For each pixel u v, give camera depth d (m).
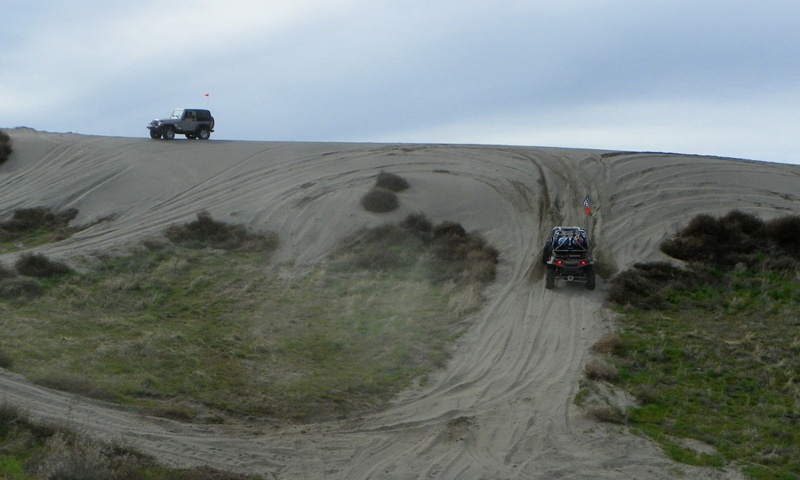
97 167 41.12
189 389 17.45
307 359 20.69
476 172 37.88
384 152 42.12
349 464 14.30
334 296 26.22
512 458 15.00
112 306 24.59
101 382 17.06
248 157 42.19
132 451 13.29
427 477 13.90
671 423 17.00
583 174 36.75
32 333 20.70
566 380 19.61
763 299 25.16
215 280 27.53
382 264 28.70
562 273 25.86
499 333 23.06
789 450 15.73
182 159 42.19
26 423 13.45
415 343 22.12
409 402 18.20
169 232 31.88
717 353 21.19
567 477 14.22
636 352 21.23
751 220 30.06
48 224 35.06
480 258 28.81
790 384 19.27
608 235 30.34
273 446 14.82
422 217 32.19
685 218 31.84
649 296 25.30
